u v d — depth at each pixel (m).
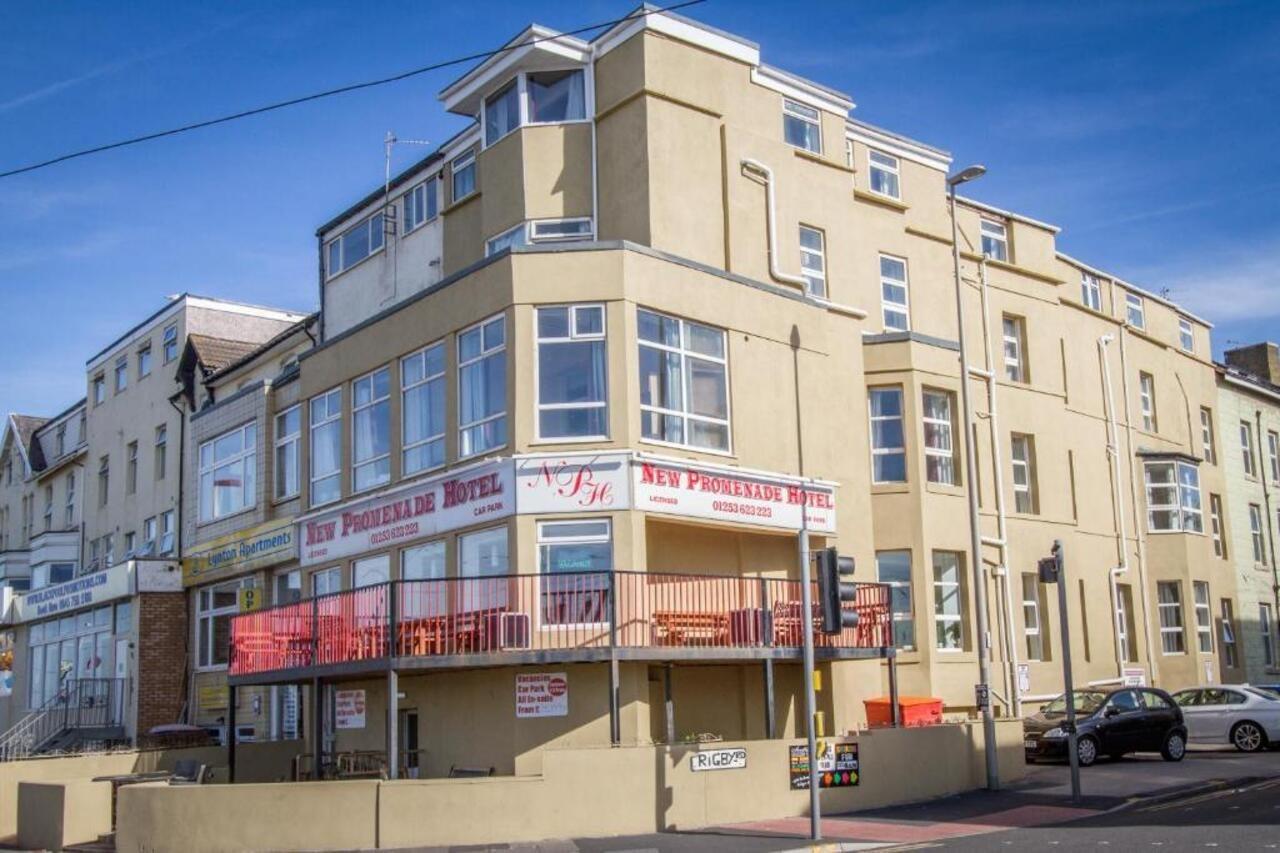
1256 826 15.50
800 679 23.91
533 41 25.09
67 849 19.92
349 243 32.56
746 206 25.45
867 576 25.41
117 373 44.06
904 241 29.91
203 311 39.81
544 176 25.28
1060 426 33.03
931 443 27.55
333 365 26.39
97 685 36.03
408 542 23.14
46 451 51.03
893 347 27.02
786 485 23.39
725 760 18.31
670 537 22.25
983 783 21.67
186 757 25.41
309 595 26.31
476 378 22.11
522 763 19.91
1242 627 40.38
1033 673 29.69
